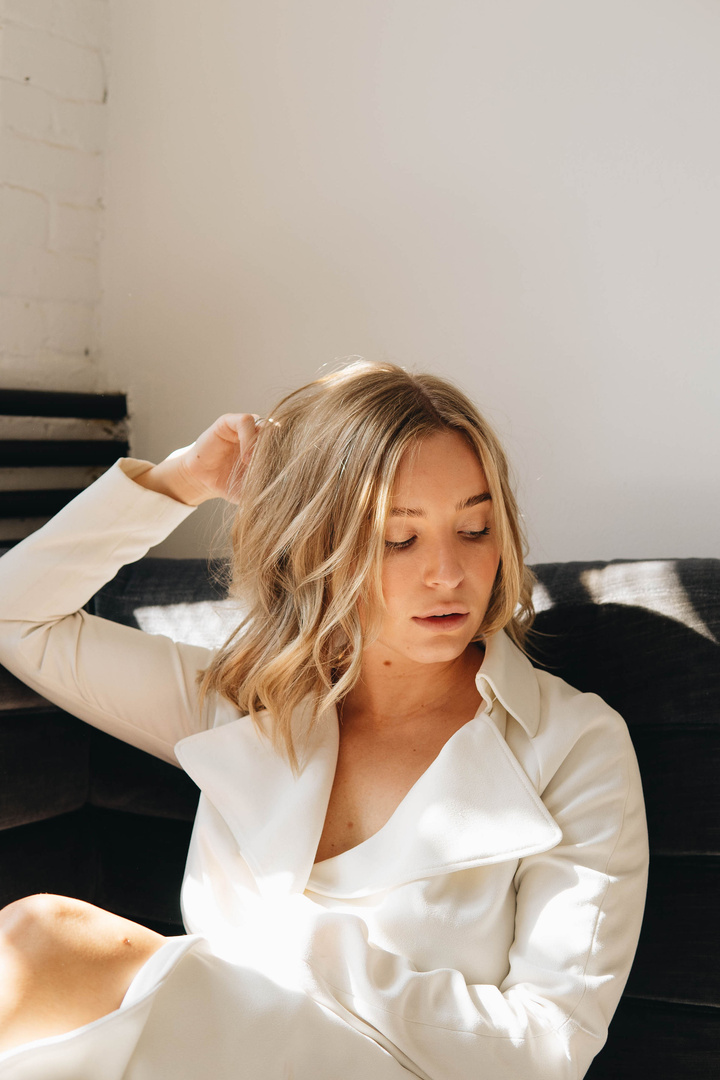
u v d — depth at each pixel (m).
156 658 1.19
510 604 1.06
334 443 1.02
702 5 1.34
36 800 1.28
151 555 1.85
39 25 1.72
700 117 1.35
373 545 0.97
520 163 1.48
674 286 1.39
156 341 1.84
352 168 1.63
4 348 1.70
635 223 1.41
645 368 1.42
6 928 0.83
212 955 0.84
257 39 1.70
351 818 1.04
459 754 0.98
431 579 0.96
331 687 1.07
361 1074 0.80
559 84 1.45
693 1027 1.04
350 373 1.08
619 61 1.40
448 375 1.56
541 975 0.88
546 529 1.50
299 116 1.67
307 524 1.03
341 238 1.64
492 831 0.93
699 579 1.14
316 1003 0.83
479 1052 0.82
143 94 1.82
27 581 1.17
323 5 1.63
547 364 1.49
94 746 1.35
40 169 1.74
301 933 0.87
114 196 1.87
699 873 1.07
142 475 1.24
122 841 1.33
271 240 1.71
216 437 1.17
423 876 0.92
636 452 1.43
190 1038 0.78
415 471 0.97
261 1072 0.78
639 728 1.12
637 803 0.97
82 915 0.84
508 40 1.48
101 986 0.80
